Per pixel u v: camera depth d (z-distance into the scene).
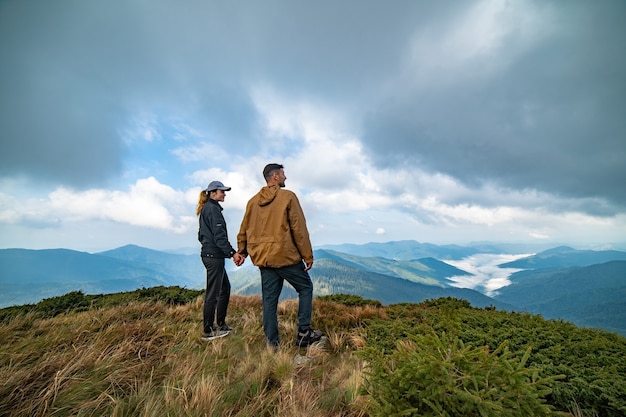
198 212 4.51
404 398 1.73
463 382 1.62
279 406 2.29
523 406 1.52
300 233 3.67
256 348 3.85
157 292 8.24
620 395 2.22
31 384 2.44
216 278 4.21
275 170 3.97
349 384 2.60
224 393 2.51
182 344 3.74
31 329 4.51
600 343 3.41
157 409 2.16
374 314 6.07
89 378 2.61
